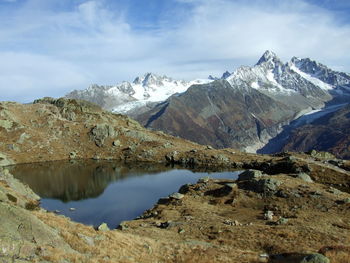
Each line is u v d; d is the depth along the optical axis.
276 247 37.75
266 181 71.31
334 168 105.38
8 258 19.05
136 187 99.69
